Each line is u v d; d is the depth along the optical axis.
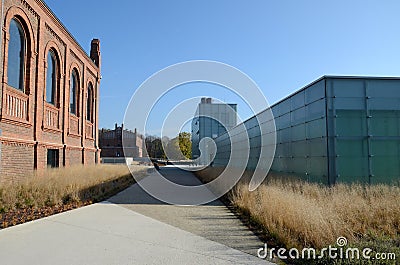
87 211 10.19
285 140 17.41
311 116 14.19
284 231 6.90
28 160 14.52
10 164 12.98
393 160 12.72
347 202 8.31
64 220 8.68
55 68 18.72
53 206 10.75
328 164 12.51
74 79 22.77
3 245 6.21
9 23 13.06
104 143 52.19
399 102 12.92
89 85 26.78
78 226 7.96
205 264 5.27
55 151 18.55
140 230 7.62
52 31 17.61
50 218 8.88
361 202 8.36
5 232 7.25
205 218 9.19
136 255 5.70
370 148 12.66
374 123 12.81
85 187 13.76
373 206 8.08
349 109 12.80
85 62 24.48
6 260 5.35
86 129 25.20
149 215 9.62
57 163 18.58
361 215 7.64
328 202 8.60
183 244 6.43
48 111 17.16
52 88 18.48
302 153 15.16
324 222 6.36
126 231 7.50
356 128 12.75
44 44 16.52
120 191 16.09
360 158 12.62
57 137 18.44
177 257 5.61
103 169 20.59
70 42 20.72
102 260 5.41
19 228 7.65
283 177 16.64
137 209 10.71
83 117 23.86
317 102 13.59
